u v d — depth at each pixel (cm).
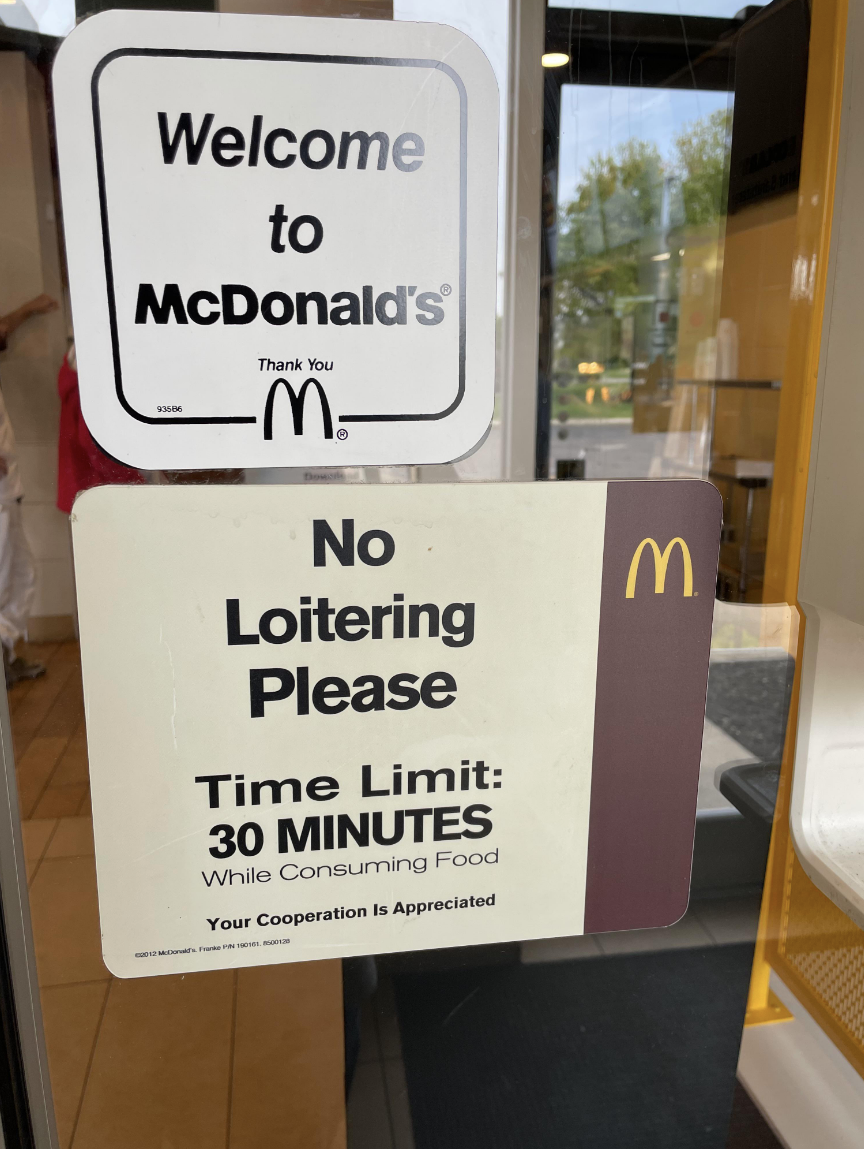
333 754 82
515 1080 98
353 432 76
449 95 72
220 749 81
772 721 93
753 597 88
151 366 72
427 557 79
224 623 78
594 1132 102
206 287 72
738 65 78
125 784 80
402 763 84
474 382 78
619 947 97
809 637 90
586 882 91
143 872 83
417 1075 96
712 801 93
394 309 75
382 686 81
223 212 71
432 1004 94
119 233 70
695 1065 103
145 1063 88
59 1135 88
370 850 86
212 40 68
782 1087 105
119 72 67
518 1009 96
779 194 82
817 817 96
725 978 100
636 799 90
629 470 82
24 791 79
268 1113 92
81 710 78
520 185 75
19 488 72
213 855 83
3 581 73
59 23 66
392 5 69
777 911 98
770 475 86
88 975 85
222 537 76
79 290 70
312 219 72
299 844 84
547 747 86
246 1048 90
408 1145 98
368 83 70
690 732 89
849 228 84
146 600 76
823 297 84
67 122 68
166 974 86
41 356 71
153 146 69
